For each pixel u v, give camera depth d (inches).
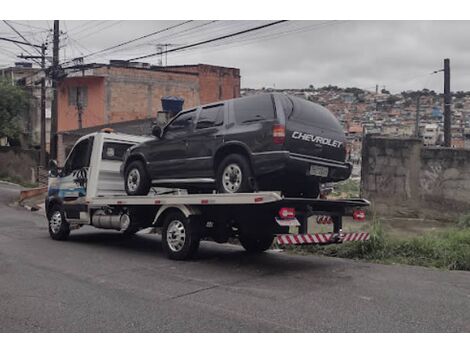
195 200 332.8
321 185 345.1
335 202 326.0
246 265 338.3
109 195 437.7
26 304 241.0
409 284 279.6
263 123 310.0
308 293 259.3
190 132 358.6
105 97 1332.4
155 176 389.1
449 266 328.5
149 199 369.1
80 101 1375.5
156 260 357.1
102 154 445.1
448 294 257.0
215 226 352.8
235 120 329.7
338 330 201.9
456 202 508.7
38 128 1683.1
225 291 264.5
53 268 327.9
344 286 274.8
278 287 273.1
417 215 526.6
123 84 1366.9
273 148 303.0
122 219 408.2
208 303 241.1
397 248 366.6
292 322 211.8
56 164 484.7
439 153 516.4
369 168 549.0
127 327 207.3
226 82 1582.2
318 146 320.8
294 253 392.2
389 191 540.1
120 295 257.0
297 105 318.0
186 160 358.9
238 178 320.2
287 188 334.6
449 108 1015.0
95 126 1304.1
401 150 534.3
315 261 355.3
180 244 353.1
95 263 346.0
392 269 323.6
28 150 1358.3
